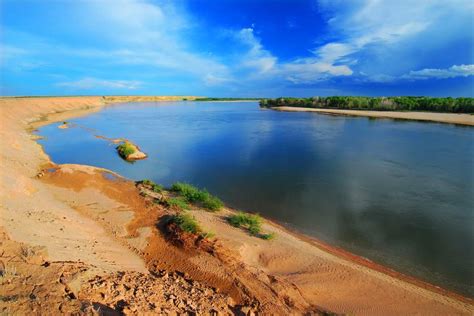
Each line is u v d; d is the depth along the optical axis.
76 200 11.46
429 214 12.17
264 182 16.27
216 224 10.27
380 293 7.17
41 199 10.28
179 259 7.82
